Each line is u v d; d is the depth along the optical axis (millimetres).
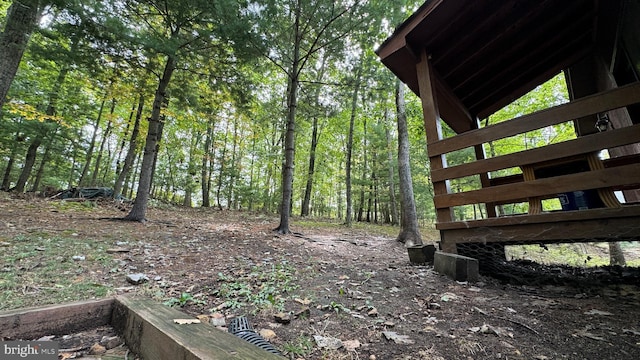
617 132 2650
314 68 10008
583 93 5566
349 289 2875
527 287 2934
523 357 1544
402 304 2449
